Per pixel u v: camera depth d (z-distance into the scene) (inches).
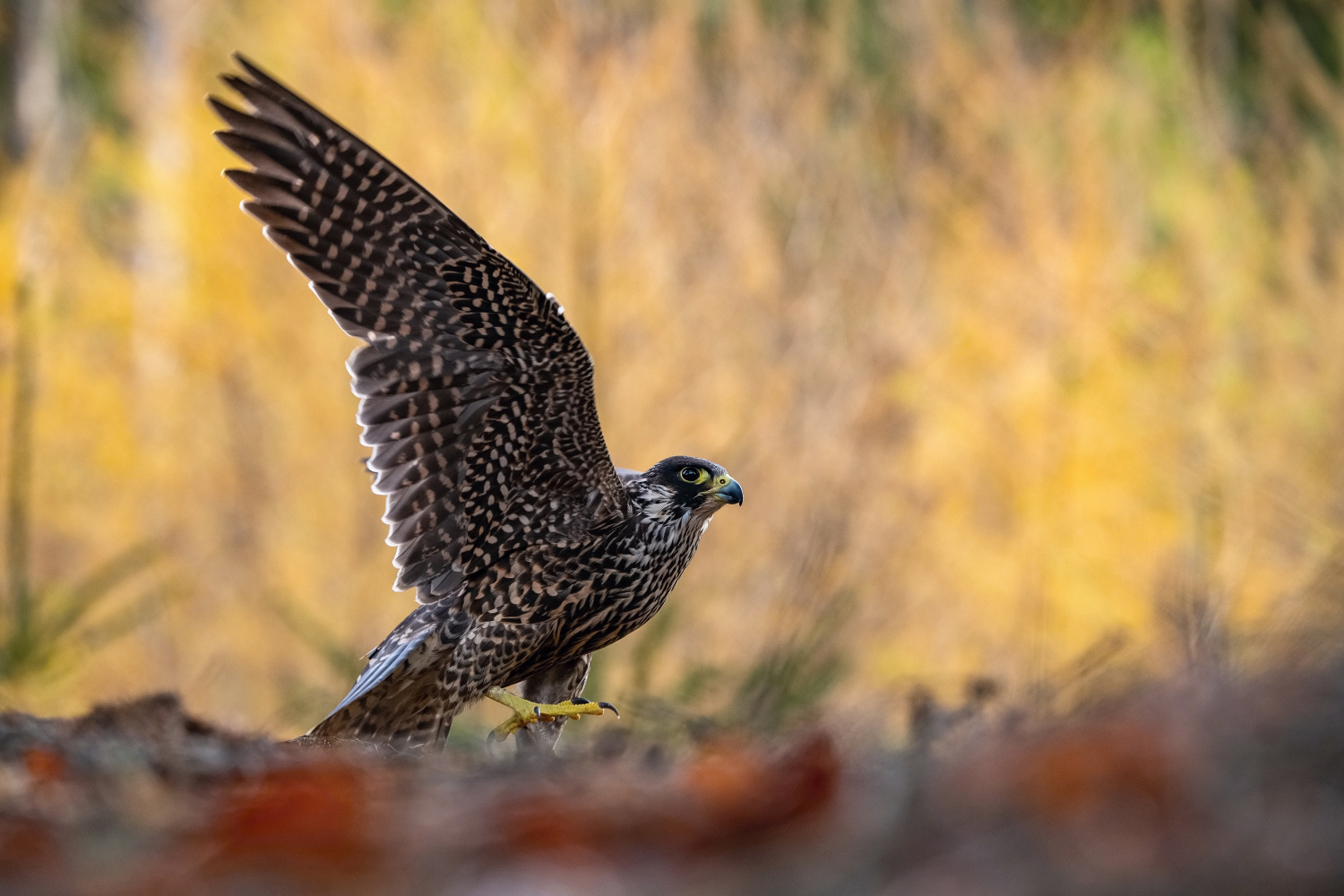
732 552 642.2
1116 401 710.5
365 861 113.0
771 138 745.6
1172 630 168.7
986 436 716.7
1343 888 83.0
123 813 130.1
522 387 282.4
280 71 705.6
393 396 278.2
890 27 815.7
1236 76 856.3
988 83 770.2
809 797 114.9
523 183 671.1
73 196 778.8
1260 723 100.3
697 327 687.7
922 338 728.3
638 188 679.1
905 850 99.0
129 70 879.7
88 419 723.4
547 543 293.7
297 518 709.3
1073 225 745.0
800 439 689.6
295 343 719.7
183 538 706.8
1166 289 737.6
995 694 210.8
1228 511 615.5
